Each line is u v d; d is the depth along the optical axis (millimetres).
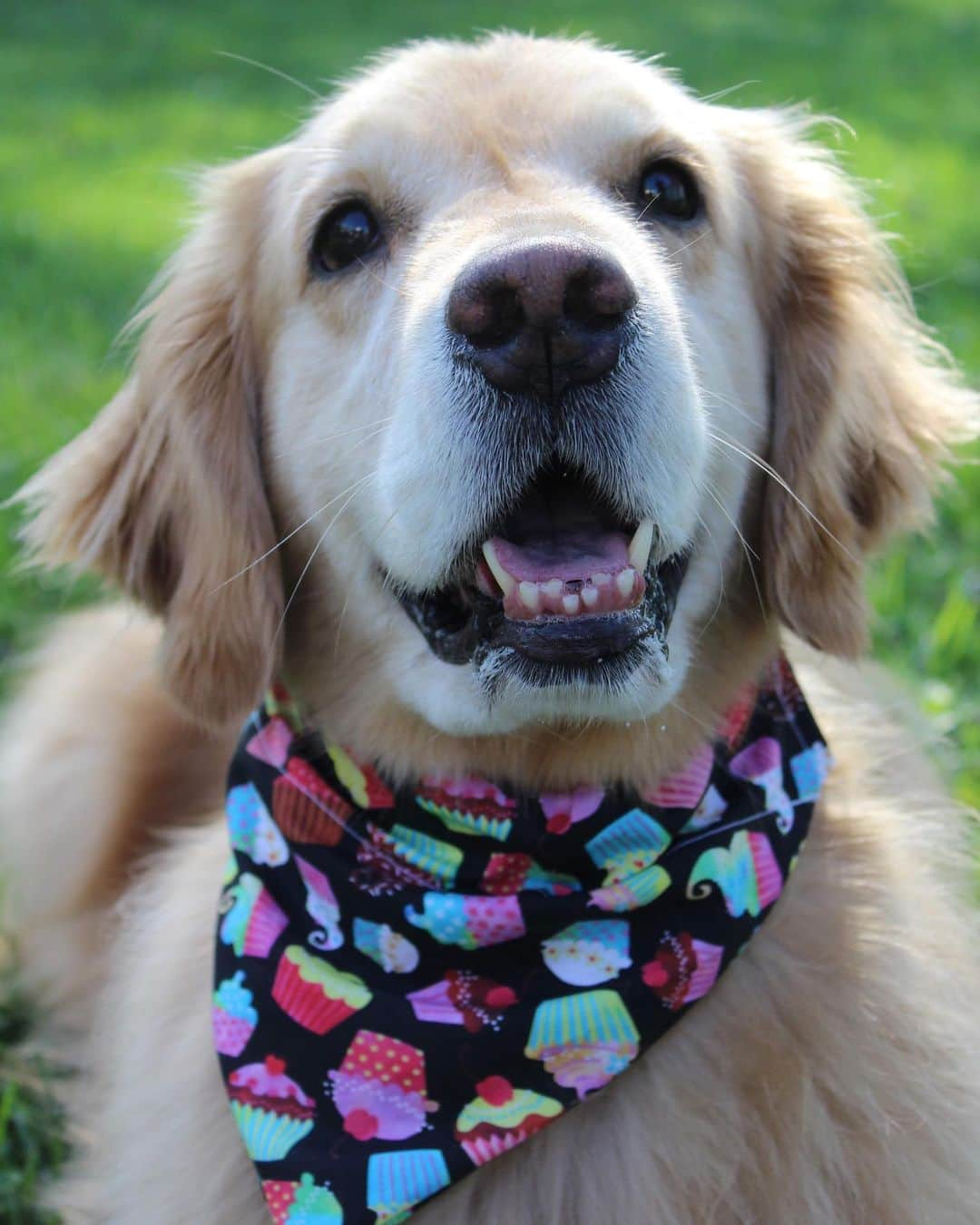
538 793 646
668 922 621
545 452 579
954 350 1363
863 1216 604
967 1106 624
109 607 934
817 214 712
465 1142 607
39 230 1975
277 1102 624
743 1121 609
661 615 608
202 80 2961
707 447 607
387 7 3680
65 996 834
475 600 610
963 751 861
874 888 650
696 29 3477
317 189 662
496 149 644
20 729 900
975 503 1102
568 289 557
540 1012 615
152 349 718
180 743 840
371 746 660
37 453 1229
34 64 3168
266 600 685
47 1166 736
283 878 651
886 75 3029
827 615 688
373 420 633
